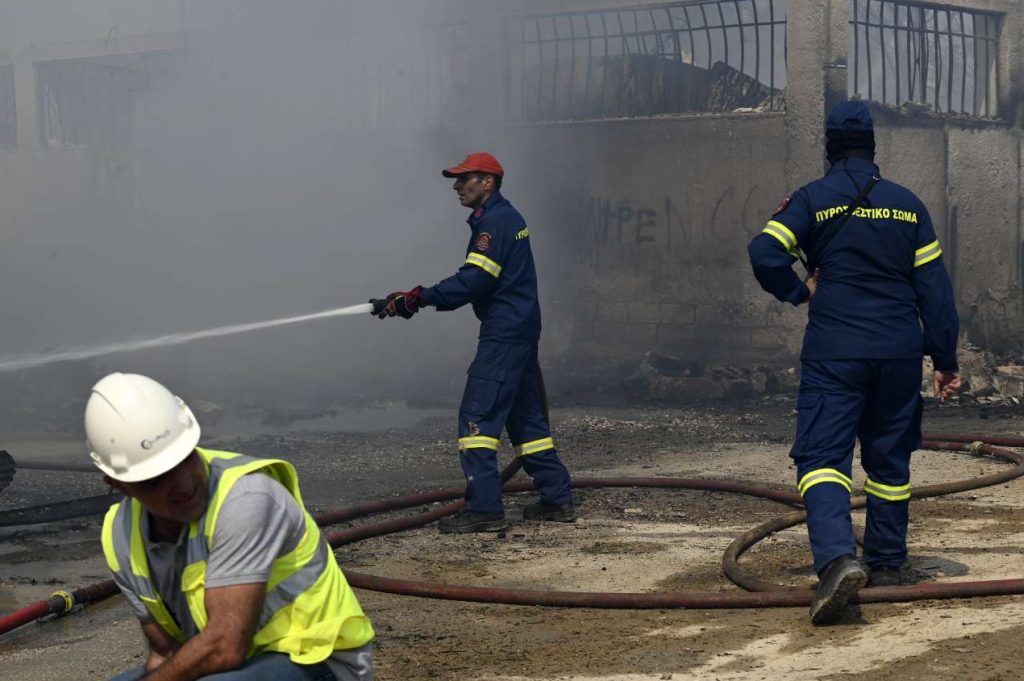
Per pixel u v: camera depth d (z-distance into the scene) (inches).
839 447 212.2
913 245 217.5
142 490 107.7
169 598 114.1
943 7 684.7
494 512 289.9
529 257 293.0
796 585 233.0
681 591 231.9
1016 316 710.5
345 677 117.0
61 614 223.8
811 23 622.5
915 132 665.6
